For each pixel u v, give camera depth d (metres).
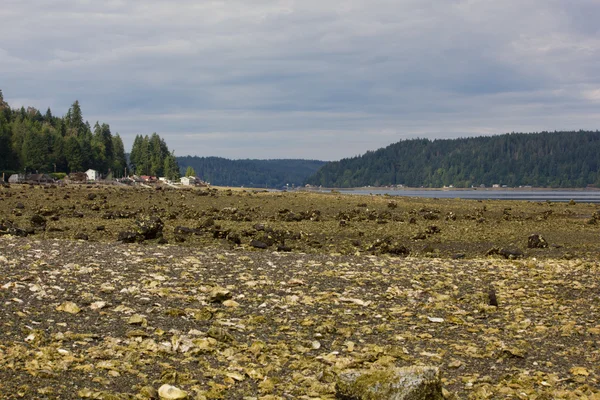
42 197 75.44
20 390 9.29
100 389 9.83
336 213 61.47
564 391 10.97
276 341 13.41
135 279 17.58
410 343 13.89
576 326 15.51
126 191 104.00
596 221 56.88
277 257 23.09
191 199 81.69
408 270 21.91
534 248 38.41
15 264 18.05
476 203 89.19
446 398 10.20
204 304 15.88
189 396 9.87
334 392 10.29
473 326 15.47
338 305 16.70
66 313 13.88
